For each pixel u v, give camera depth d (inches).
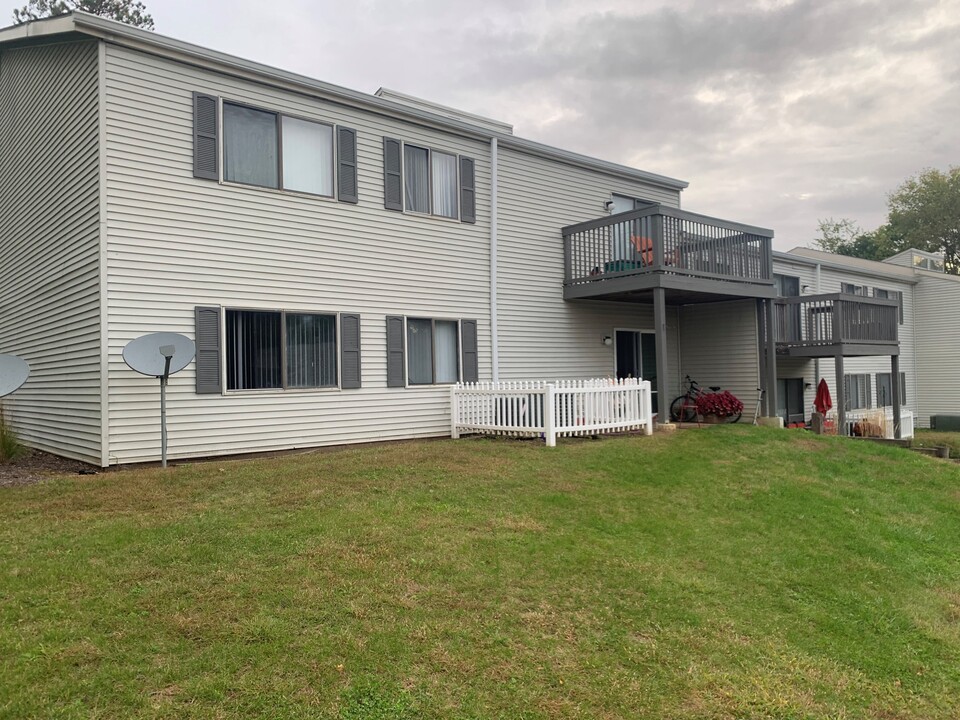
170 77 360.2
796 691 158.2
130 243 344.2
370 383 434.0
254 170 389.4
